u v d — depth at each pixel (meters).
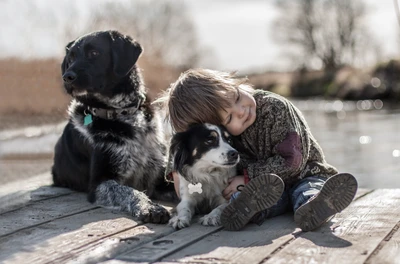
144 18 35.78
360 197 4.87
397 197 4.84
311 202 3.67
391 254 3.15
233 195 3.99
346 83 43.66
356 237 3.54
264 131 4.29
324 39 51.72
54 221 4.34
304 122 4.46
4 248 3.56
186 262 3.14
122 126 5.53
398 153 12.46
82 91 5.44
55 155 6.25
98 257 3.31
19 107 14.73
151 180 5.81
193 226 4.05
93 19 26.14
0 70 15.78
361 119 24.66
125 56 5.60
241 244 3.47
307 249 3.30
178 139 4.36
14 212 4.72
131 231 3.95
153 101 5.73
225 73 4.47
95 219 4.42
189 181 4.35
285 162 4.12
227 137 4.26
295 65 53.06
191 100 4.20
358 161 11.38
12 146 11.70
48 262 3.25
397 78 38.38
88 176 5.69
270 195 3.70
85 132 5.58
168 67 29.03
